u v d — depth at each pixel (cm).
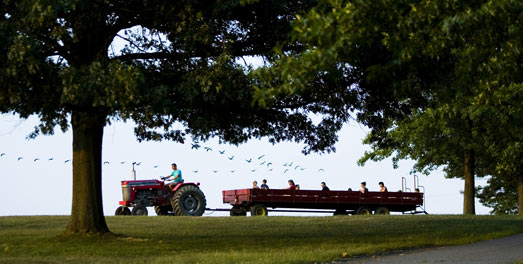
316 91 2123
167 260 1476
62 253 1681
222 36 1920
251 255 1562
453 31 1078
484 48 1162
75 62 1973
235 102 1920
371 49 1792
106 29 1973
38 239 1972
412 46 1101
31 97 1731
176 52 1947
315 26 1021
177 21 1814
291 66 1055
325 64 1045
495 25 1108
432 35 1109
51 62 1691
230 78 1794
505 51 1170
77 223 2027
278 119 2280
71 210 2055
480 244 1961
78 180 2036
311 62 1035
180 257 1553
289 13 1923
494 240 2130
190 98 1778
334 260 1525
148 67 1858
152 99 1666
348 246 1864
